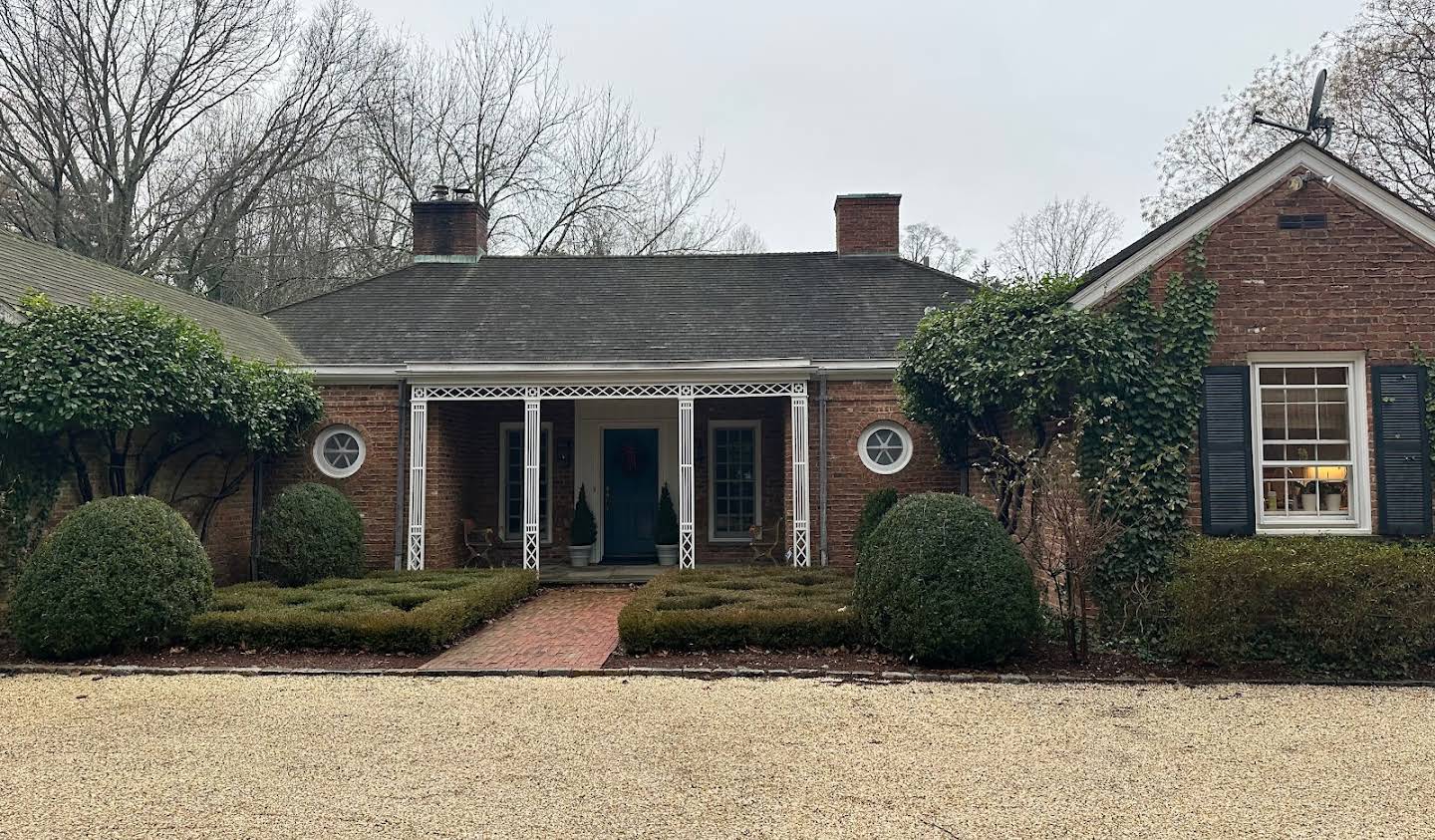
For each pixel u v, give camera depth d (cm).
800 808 471
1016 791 495
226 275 2514
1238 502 841
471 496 1530
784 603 916
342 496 1234
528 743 578
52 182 2169
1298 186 862
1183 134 2845
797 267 1661
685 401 1304
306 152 2527
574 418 1583
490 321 1470
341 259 2777
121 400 922
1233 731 607
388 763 540
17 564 909
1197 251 861
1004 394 911
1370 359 855
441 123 2900
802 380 1299
